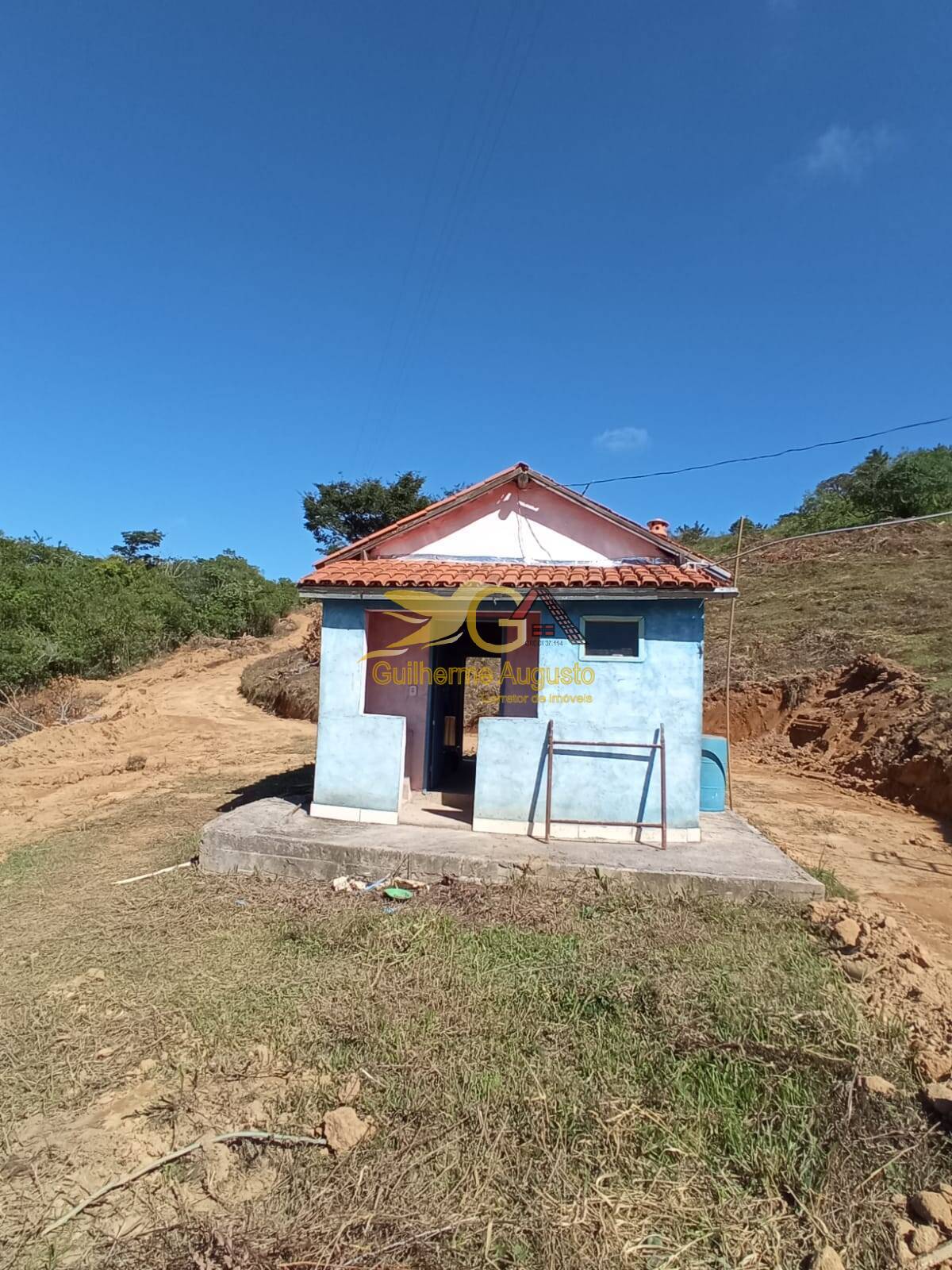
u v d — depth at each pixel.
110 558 48.34
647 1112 3.51
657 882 6.47
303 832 7.65
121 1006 4.66
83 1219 3.01
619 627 7.98
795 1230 2.92
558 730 7.76
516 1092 3.65
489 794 7.81
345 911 6.06
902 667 16.20
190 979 4.98
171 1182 3.19
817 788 13.70
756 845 7.52
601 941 5.35
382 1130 3.47
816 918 5.83
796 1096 3.61
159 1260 2.79
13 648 26.80
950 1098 3.56
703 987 4.59
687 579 7.61
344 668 8.41
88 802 12.98
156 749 18.80
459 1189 3.08
